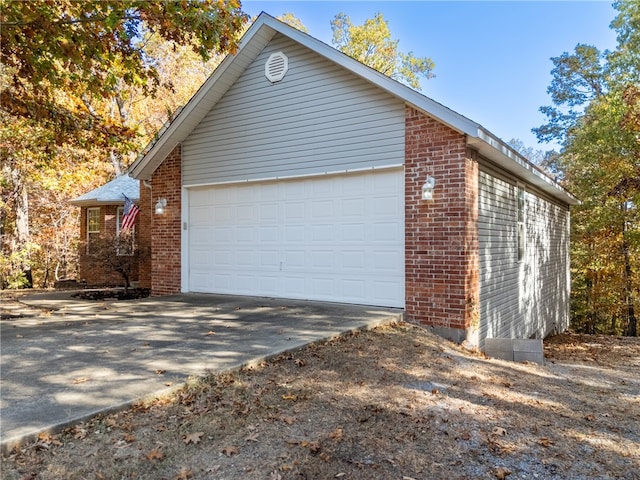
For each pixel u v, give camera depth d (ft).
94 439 9.57
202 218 32.22
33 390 11.75
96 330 19.49
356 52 82.23
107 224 48.44
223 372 13.50
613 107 44.80
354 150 25.12
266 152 28.68
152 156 32.60
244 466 9.06
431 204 22.38
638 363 25.58
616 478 9.53
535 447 10.87
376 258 24.84
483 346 23.77
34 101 23.75
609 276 57.21
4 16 18.98
